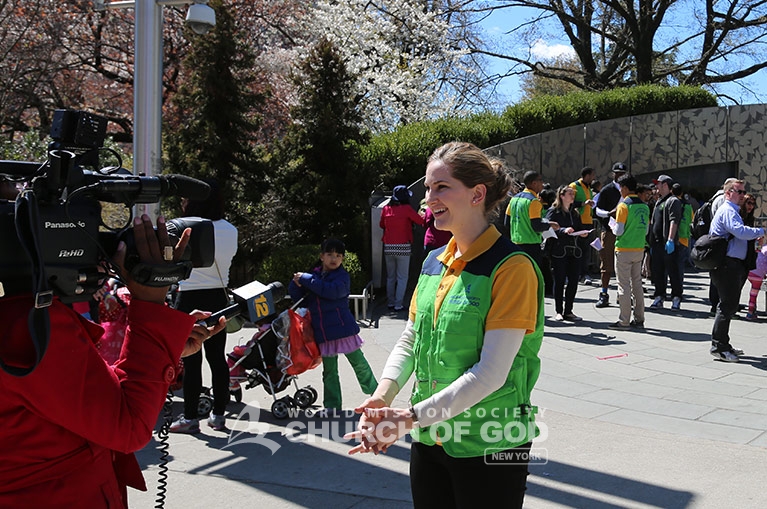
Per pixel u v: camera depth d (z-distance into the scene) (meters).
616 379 7.27
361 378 6.20
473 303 2.45
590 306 11.93
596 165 18.97
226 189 12.33
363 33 21.94
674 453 5.12
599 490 4.46
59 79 20.50
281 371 6.10
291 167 12.93
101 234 1.97
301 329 6.02
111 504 1.93
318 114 12.73
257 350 6.12
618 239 9.85
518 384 2.53
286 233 12.47
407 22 23.97
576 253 10.40
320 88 12.95
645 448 5.23
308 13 23.08
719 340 8.06
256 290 3.73
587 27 30.81
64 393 1.73
